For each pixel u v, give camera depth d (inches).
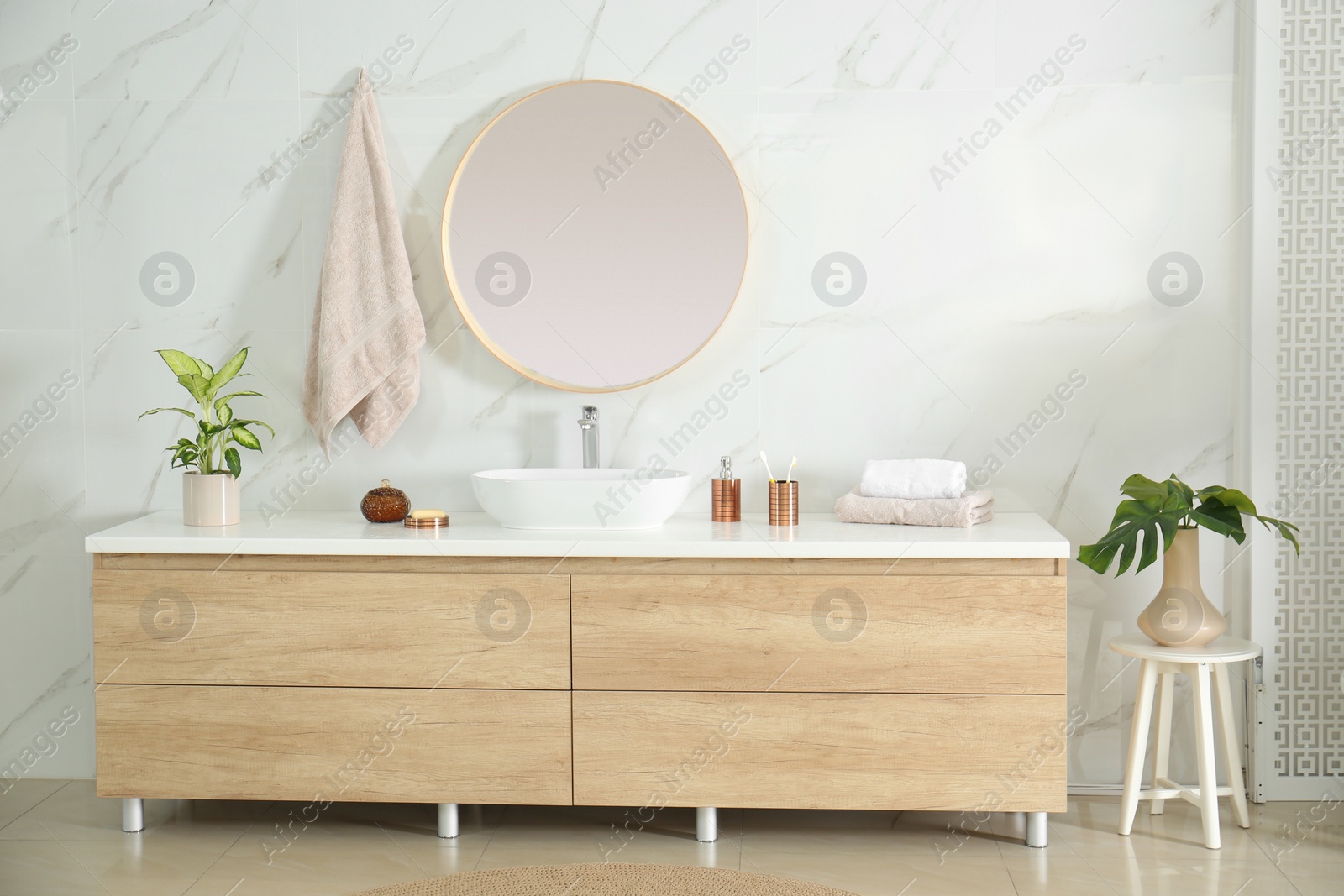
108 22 91.8
